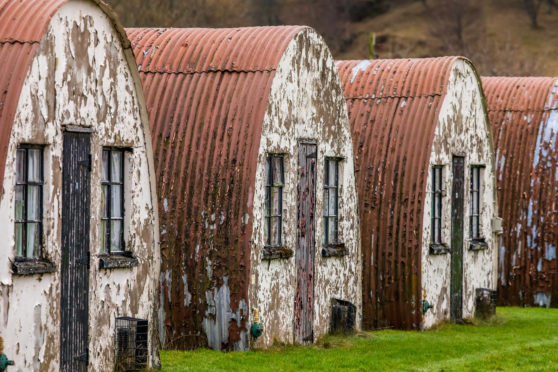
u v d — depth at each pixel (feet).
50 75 61.82
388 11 420.77
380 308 109.70
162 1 328.49
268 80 86.12
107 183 69.72
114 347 69.51
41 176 61.82
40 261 61.16
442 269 114.83
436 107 111.34
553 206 140.56
